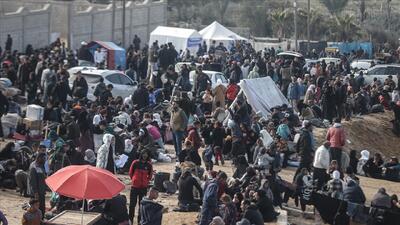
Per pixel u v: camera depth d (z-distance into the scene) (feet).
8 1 477.36
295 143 224.74
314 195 172.86
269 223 156.87
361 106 314.14
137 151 189.98
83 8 497.87
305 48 527.81
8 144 176.35
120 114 212.23
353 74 338.75
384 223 165.99
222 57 377.50
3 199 161.38
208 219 139.85
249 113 249.55
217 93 252.21
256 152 200.23
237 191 157.38
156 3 517.96
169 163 205.87
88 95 264.52
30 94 259.39
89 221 125.49
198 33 418.51
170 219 151.43
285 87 311.06
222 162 208.85
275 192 173.27
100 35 472.85
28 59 276.41
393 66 362.12
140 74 331.98
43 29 432.66
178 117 202.90
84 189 116.37
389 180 230.89
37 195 138.00
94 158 181.57
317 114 280.92
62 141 166.20
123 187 120.57
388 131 306.96
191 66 312.50
